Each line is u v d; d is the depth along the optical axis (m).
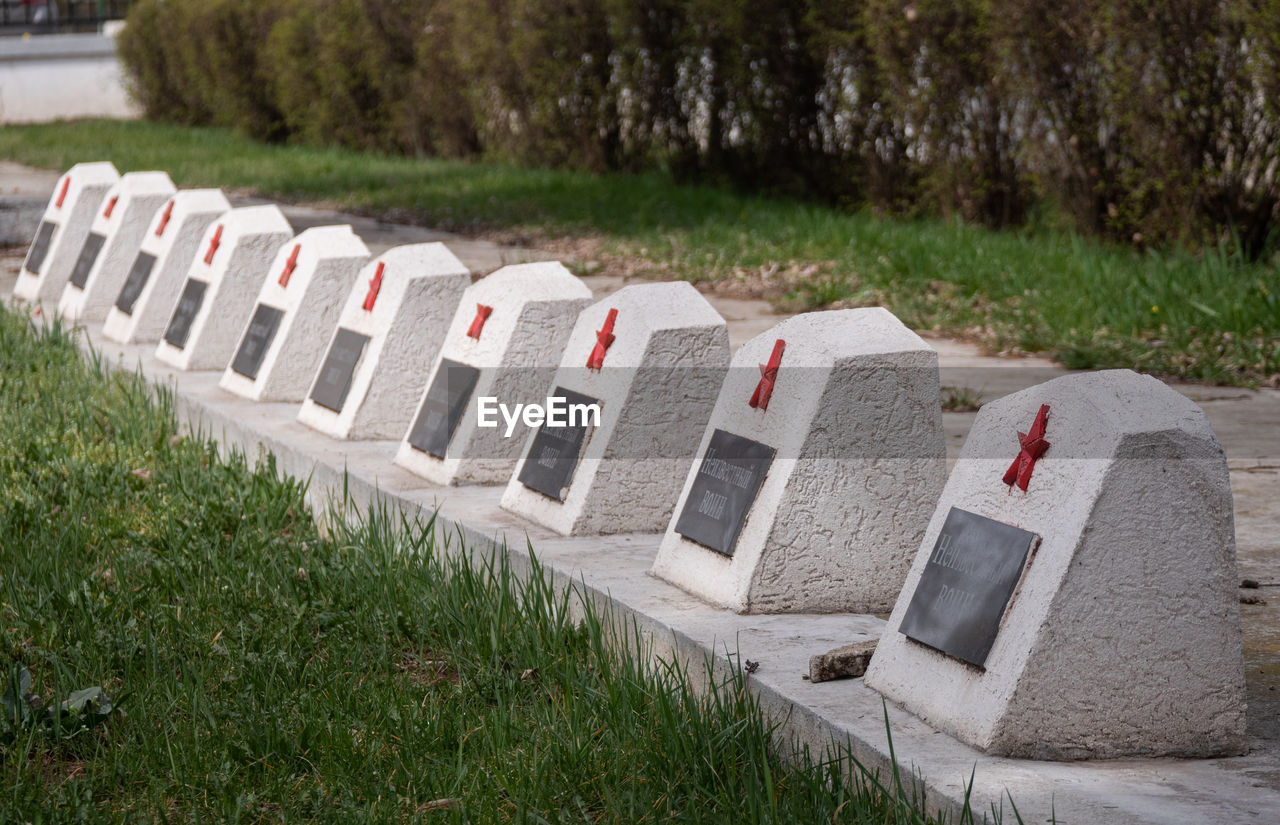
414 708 3.82
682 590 4.35
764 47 15.20
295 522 5.79
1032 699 3.16
